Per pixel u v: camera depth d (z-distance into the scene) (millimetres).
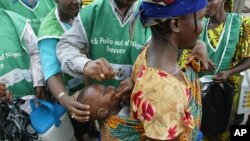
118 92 1493
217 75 2432
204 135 2594
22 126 2018
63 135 2113
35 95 2279
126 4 1761
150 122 1296
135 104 1350
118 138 1529
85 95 1517
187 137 1431
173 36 1340
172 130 1274
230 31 2402
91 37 1822
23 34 2229
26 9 2588
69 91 2186
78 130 2480
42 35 2018
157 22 1312
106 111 1505
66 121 2121
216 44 2406
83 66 1558
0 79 2133
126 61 1863
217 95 2434
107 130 1550
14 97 2211
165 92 1271
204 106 2463
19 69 2221
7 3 2586
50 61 1915
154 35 1364
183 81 1377
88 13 1789
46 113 2080
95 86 1539
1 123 1980
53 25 2086
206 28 2402
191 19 1307
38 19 2611
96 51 1845
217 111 2471
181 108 1283
